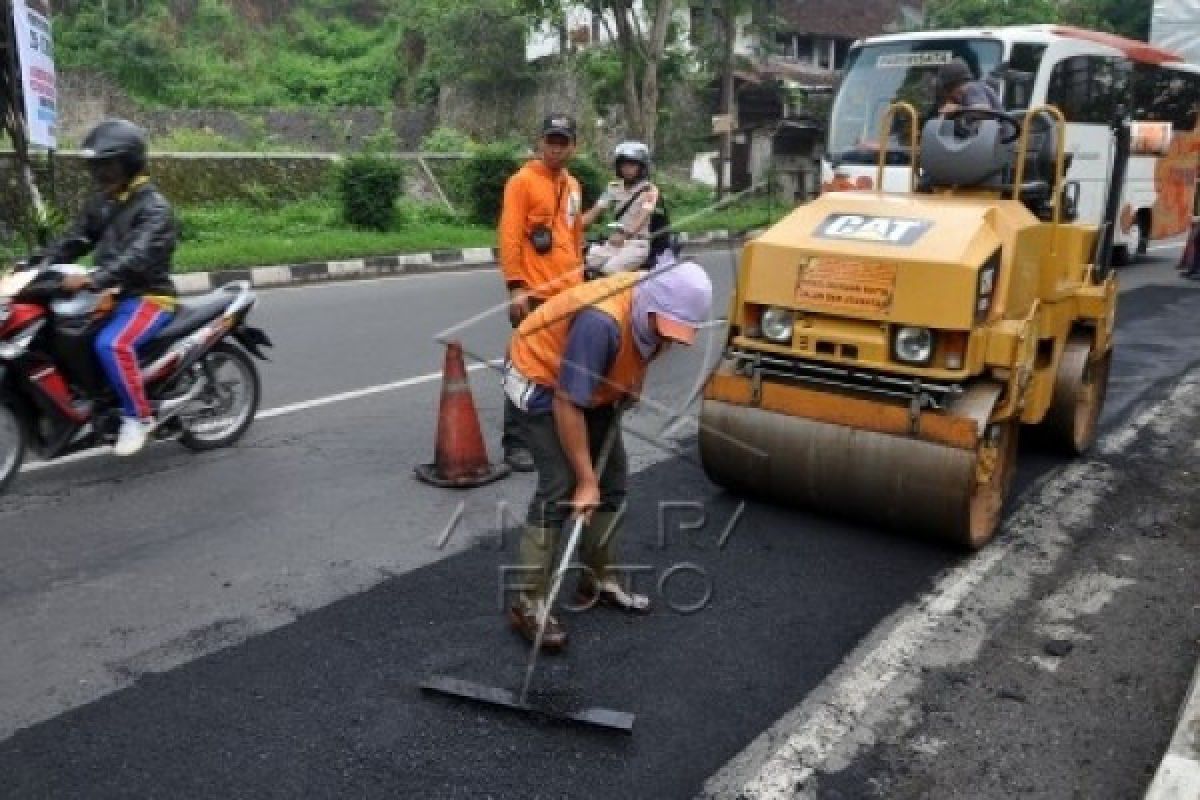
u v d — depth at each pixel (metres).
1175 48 19.88
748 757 3.13
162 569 4.28
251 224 15.20
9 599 4.00
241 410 6.00
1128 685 3.57
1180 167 16.47
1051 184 5.52
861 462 4.55
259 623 3.85
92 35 34.06
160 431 5.55
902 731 3.28
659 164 26.58
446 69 30.61
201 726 3.21
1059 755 3.17
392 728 3.22
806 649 3.78
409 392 7.05
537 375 3.54
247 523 4.77
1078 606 4.17
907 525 4.63
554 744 3.17
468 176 18.27
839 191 5.16
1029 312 4.75
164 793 2.90
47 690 3.39
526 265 5.46
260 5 40.41
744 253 4.81
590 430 3.66
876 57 12.08
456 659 3.64
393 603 4.03
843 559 4.56
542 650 3.69
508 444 5.50
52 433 5.11
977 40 11.53
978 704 3.44
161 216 5.27
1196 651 3.81
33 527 4.68
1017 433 5.07
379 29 40.19
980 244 4.38
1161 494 5.52
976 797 2.97
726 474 5.04
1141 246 15.92
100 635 3.74
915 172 5.34
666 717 3.33
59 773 2.97
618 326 3.35
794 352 4.66
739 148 23.80
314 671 3.53
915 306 4.32
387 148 27.19
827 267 4.55
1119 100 13.66
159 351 5.40
